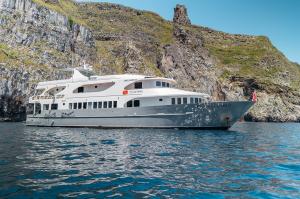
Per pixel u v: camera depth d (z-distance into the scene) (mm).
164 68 119500
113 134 30047
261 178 12172
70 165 13992
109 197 9273
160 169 13453
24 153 17234
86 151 18484
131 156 16812
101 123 38062
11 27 74812
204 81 123062
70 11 126500
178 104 34688
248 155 18281
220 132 34156
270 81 142750
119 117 37031
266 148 22484
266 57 175375
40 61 74750
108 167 13719
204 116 34844
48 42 82438
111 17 137750
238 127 59250
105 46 114625
